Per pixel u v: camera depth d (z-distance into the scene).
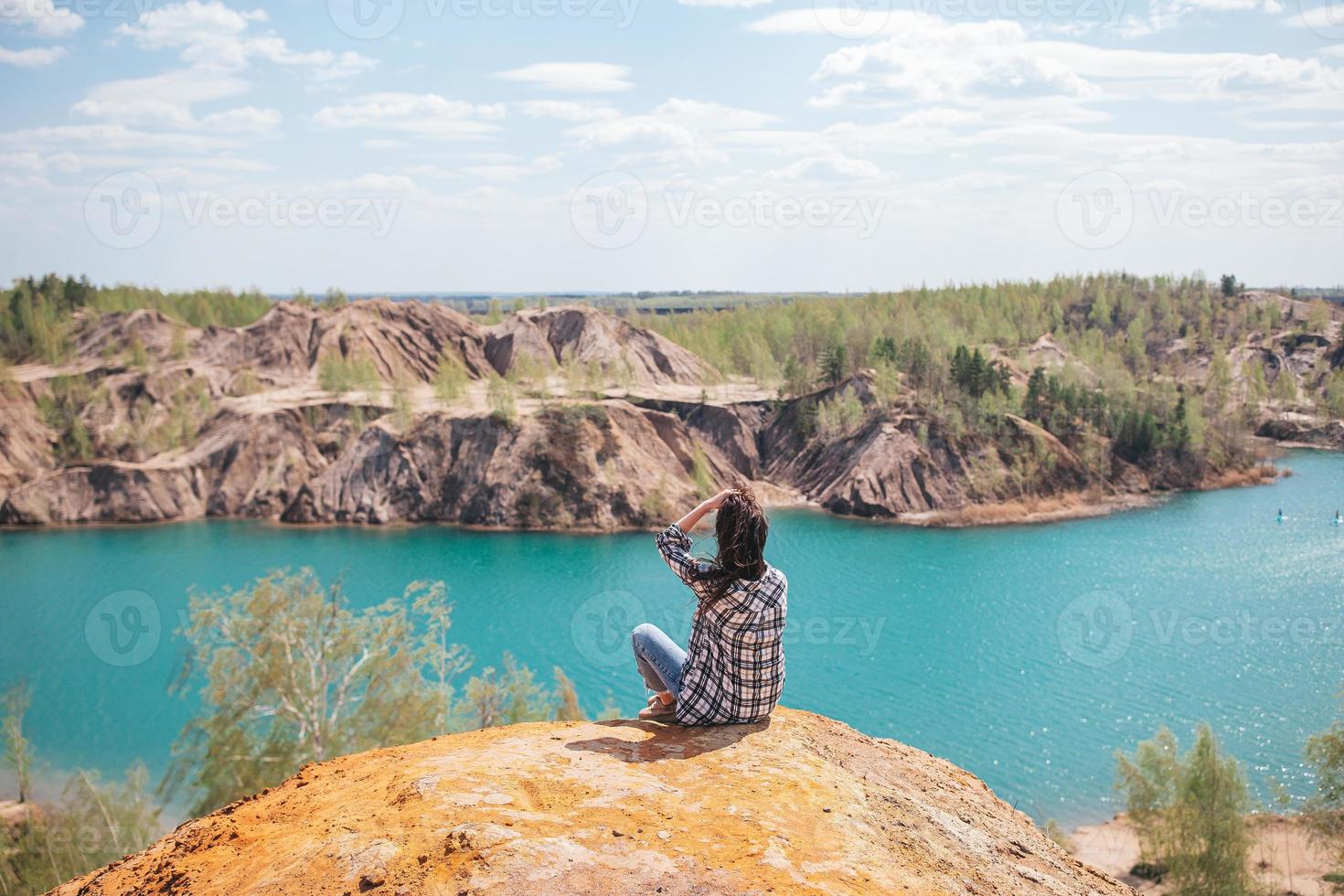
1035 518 129.62
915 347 177.00
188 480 148.00
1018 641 72.50
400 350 193.25
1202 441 161.12
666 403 165.38
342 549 117.75
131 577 103.50
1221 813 36.41
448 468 141.75
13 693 52.69
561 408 146.75
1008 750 50.75
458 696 34.75
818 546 112.56
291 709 28.62
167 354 183.12
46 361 180.62
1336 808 38.53
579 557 111.19
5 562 112.50
